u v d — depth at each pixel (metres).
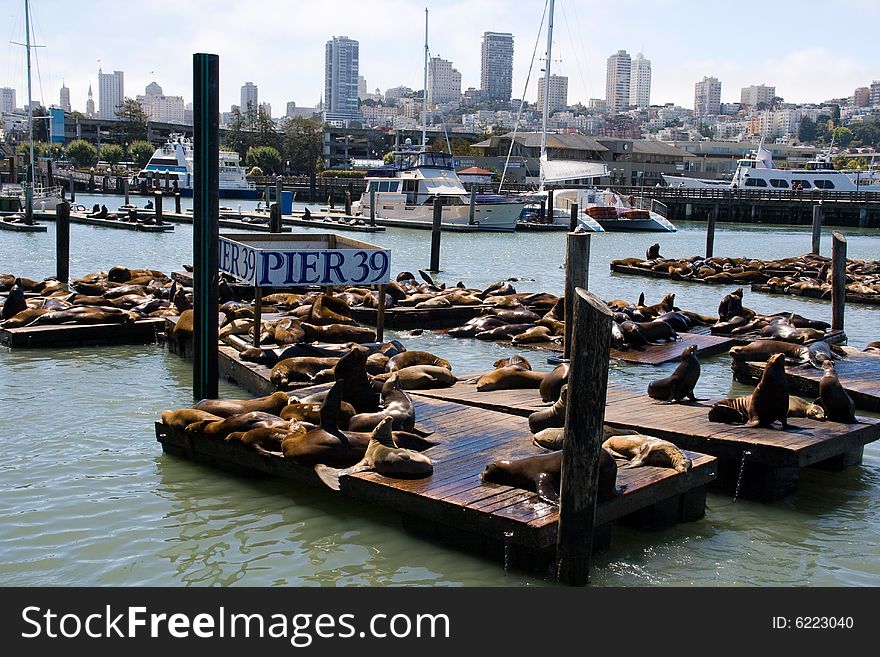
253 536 8.02
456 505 7.57
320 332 14.84
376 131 137.75
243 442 9.19
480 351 16.73
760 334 17.59
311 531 8.15
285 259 13.61
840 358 14.83
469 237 49.22
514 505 7.55
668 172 114.50
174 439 9.95
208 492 9.00
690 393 11.32
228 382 13.68
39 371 13.97
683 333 18.41
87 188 92.00
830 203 69.25
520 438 9.41
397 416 9.48
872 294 25.88
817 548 8.20
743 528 8.62
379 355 13.10
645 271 32.47
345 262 14.16
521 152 106.69
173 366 14.62
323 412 8.90
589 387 6.82
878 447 11.21
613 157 113.06
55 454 9.95
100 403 12.13
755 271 30.53
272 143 129.25
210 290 11.62
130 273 21.94
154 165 88.44
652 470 8.45
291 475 8.82
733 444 9.41
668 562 7.79
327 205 83.69
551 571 7.41
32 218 45.22
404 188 55.91
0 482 9.05
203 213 11.45
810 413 10.48
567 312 13.72
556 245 45.50
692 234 59.06
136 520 8.27
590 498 7.06
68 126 139.38
